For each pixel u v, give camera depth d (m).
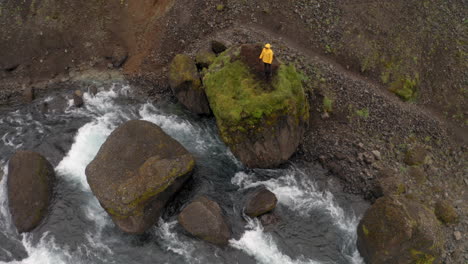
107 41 22.16
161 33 22.06
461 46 19.38
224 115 15.88
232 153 17.16
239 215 15.11
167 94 20.42
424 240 12.29
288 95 15.59
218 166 17.16
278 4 21.67
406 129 17.72
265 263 13.70
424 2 20.50
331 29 20.48
